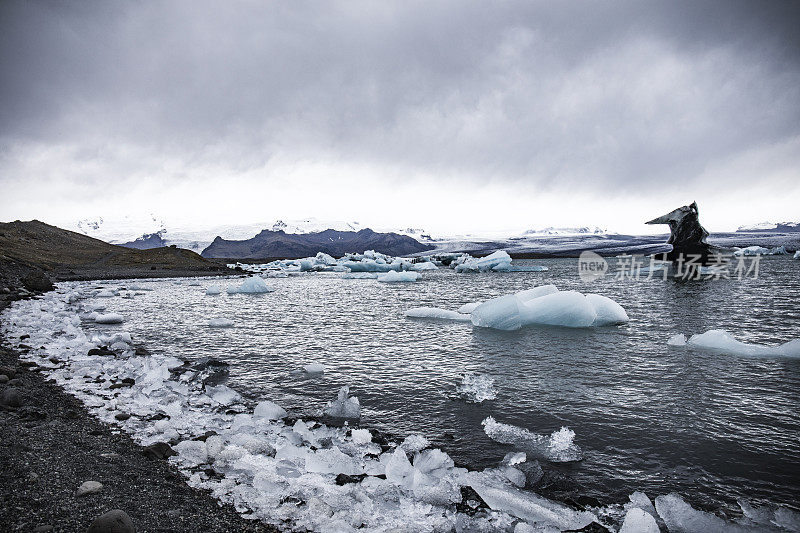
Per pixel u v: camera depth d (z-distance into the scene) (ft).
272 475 12.88
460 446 16.42
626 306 56.18
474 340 35.83
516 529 10.84
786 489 13.57
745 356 29.48
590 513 11.77
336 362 28.96
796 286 79.41
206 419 18.02
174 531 9.88
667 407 20.48
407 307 59.47
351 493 12.28
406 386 23.86
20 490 10.77
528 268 166.71
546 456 15.56
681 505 12.14
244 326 43.21
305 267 191.21
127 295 75.10
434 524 10.96
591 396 22.09
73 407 18.42
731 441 16.90
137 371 24.20
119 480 12.07
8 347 29.50
